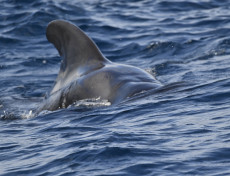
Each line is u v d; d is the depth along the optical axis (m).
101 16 66.06
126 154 21.23
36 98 40.97
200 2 70.56
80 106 31.66
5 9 68.31
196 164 19.56
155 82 32.62
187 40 54.44
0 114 36.59
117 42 56.44
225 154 20.12
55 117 30.36
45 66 51.88
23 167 22.02
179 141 22.11
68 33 34.91
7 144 25.94
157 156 20.75
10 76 48.84
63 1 71.56
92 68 34.03
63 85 34.78
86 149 22.28
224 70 41.84
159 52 52.34
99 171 20.00
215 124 23.50
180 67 45.38
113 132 24.38
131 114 27.27
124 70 33.56
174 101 28.08
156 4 71.56
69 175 20.11
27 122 30.41
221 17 62.62
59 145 24.03
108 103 31.39
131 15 66.38
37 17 64.44
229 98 27.31
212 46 51.50
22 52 56.06
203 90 29.27
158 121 25.30
